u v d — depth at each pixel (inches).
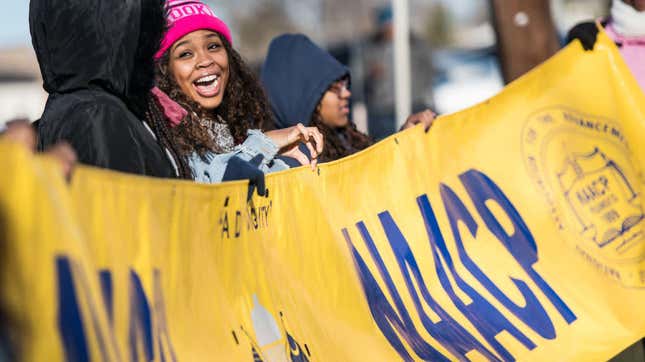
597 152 271.3
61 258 120.2
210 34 234.8
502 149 262.5
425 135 250.7
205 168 220.7
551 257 256.4
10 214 113.7
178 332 153.1
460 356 225.6
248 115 249.9
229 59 244.1
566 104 271.0
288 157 244.7
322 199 216.2
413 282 231.9
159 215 151.2
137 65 186.5
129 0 177.3
